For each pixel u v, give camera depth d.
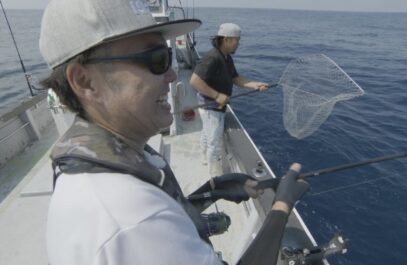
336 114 7.52
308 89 1.57
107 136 0.57
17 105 3.67
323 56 1.60
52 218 0.48
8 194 2.72
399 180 4.75
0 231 2.27
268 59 16.61
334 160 5.41
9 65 16.45
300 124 1.57
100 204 0.44
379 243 3.65
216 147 2.87
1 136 3.25
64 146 0.55
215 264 0.53
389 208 4.19
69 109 0.62
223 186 1.16
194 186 2.88
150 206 0.47
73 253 0.43
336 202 4.29
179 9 5.10
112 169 0.50
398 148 5.86
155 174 0.57
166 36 0.68
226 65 2.65
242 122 7.12
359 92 1.48
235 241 2.28
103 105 0.59
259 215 1.75
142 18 0.55
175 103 3.97
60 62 0.55
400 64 16.05
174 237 0.47
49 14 0.55
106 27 0.52
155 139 3.30
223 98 2.56
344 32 37.22
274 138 6.24
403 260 3.45
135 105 0.60
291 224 1.59
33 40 24.83
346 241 1.30
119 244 0.42
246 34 30.84
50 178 2.77
